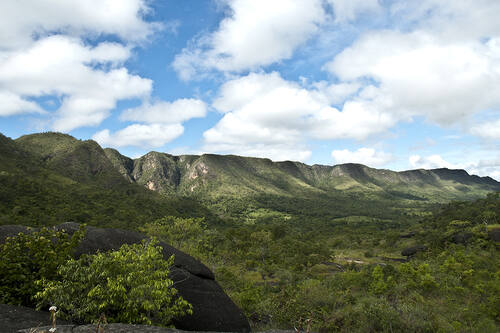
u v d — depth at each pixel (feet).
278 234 350.64
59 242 26.78
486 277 95.91
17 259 23.99
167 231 141.49
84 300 21.52
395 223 593.01
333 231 495.41
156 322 23.95
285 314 55.77
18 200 288.92
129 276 22.00
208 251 162.40
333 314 50.34
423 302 57.67
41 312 21.61
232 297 67.00
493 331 43.45
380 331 39.17
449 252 177.47
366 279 101.35
